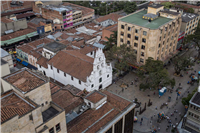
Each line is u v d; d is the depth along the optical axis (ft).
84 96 202.28
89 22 516.32
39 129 123.54
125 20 322.75
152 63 280.92
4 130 105.29
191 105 199.82
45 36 428.15
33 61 323.98
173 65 334.85
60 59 282.56
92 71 250.37
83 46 342.23
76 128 162.91
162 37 299.58
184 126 215.31
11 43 380.99
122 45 307.58
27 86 141.69
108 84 293.23
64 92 205.05
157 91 286.87
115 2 625.82
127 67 305.32
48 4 529.86
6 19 412.57
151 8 334.24
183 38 383.04
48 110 149.69
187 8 449.06
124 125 191.52
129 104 191.93
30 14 515.50
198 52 378.94
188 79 310.45
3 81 150.00
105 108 184.65
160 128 227.40
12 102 125.80
